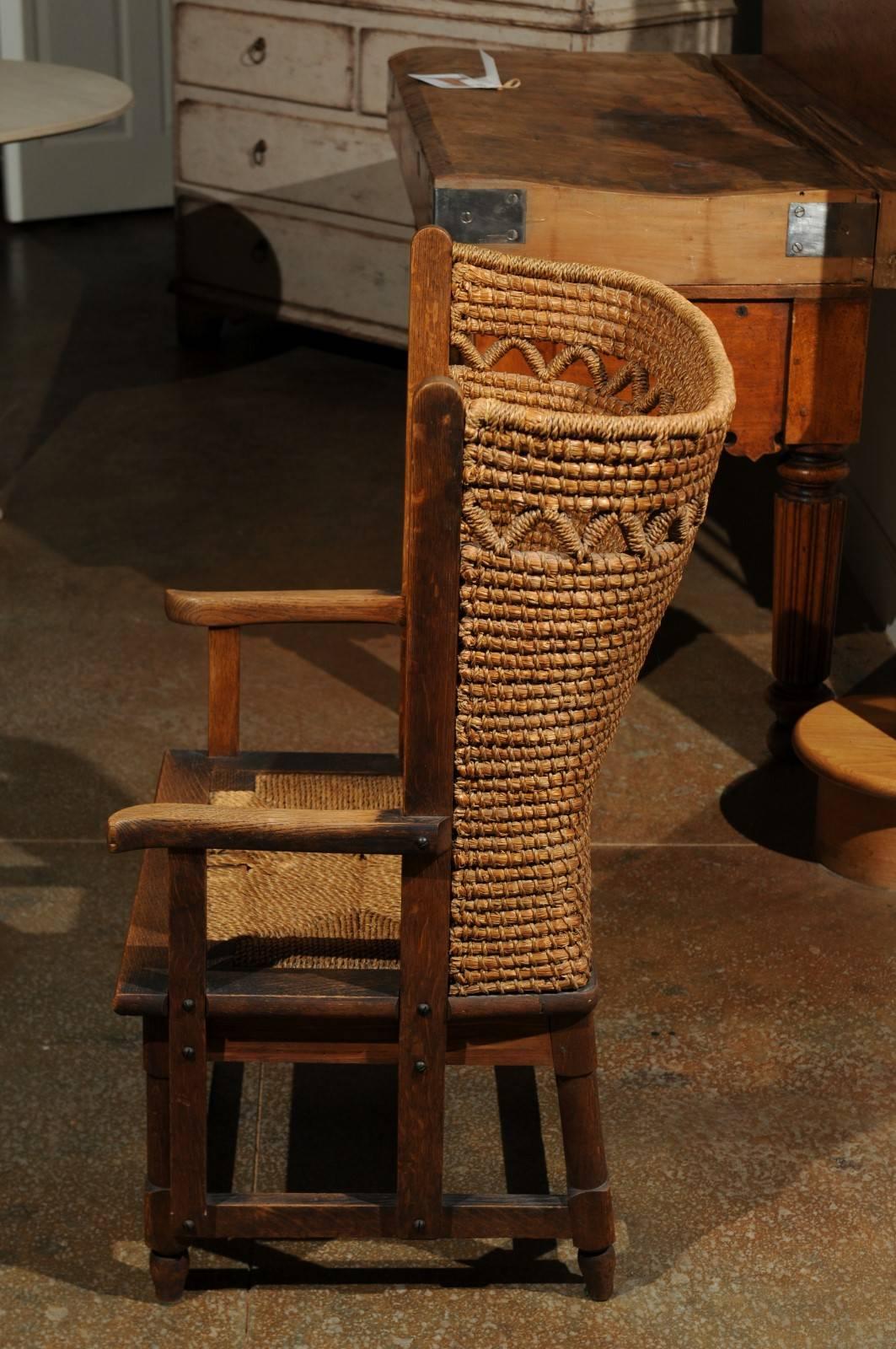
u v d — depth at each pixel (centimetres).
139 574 372
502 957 162
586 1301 181
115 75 694
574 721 150
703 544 402
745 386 254
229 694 197
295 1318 178
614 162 259
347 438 467
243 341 557
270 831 151
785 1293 183
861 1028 228
